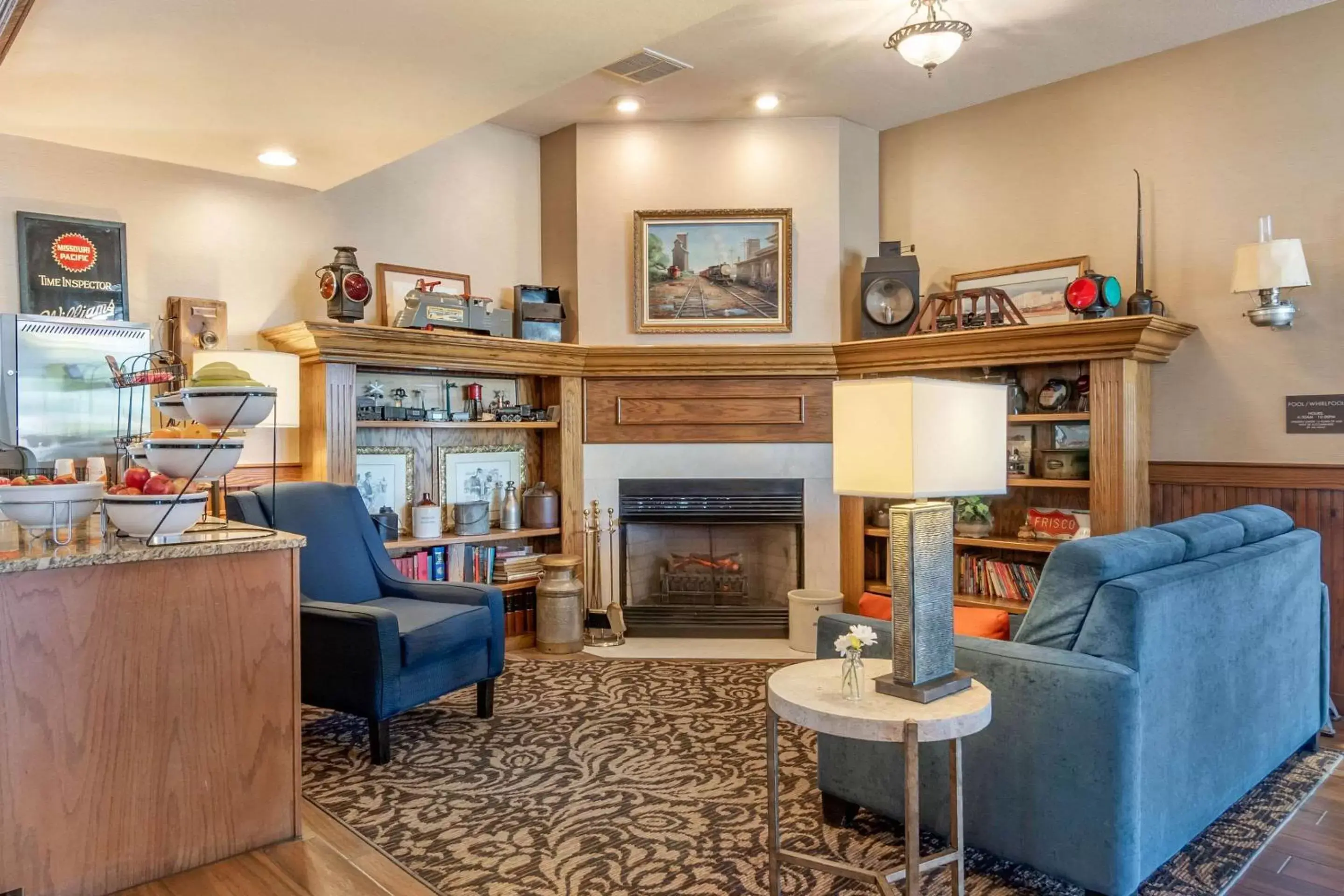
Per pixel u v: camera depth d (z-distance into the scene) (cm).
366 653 305
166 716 228
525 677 427
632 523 521
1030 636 229
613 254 518
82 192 374
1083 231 459
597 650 484
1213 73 415
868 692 202
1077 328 407
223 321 406
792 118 511
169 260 398
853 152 520
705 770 303
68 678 212
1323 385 386
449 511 491
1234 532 273
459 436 500
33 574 207
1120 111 445
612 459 518
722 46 412
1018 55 430
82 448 350
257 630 245
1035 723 213
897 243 498
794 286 512
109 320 362
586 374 515
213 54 279
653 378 515
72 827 212
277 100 320
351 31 266
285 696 250
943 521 205
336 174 413
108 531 246
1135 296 413
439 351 446
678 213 509
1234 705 256
